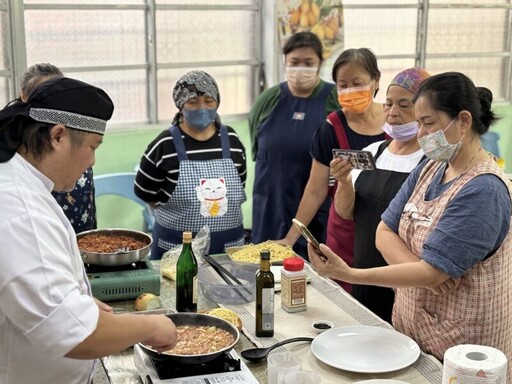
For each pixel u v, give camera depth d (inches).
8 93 183.6
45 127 57.0
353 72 118.7
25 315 54.1
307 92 149.6
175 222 118.4
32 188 56.8
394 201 90.2
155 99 205.5
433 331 81.1
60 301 54.6
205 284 94.3
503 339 80.6
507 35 263.1
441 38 249.1
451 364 60.5
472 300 78.5
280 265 103.2
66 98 57.3
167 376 67.1
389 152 107.6
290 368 67.0
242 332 82.2
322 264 81.3
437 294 81.0
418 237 82.9
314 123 146.6
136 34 200.1
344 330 80.1
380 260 105.2
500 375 59.7
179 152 117.7
